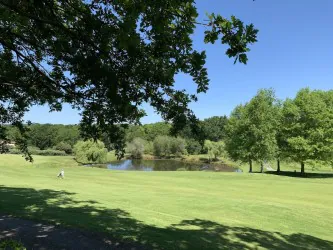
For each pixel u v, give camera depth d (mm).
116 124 5742
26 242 8531
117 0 4652
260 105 48094
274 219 15555
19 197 16094
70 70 5633
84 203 15594
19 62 6832
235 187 28094
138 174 35906
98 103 5590
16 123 8219
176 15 4684
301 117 49094
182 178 33406
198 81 4844
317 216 16672
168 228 11664
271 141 47875
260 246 10625
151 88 5258
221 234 11680
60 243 8594
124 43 4348
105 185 25609
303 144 46438
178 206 17172
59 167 43344
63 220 11125
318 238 12891
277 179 35031
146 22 4738
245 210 17016
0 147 8367
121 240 9172
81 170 38188
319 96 52062
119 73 4883
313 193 25375
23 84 6355
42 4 4418
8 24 6129
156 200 18578
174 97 5391
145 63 4859
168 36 4805
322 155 47031
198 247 9383
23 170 35625
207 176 35500
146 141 103188
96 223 11016
